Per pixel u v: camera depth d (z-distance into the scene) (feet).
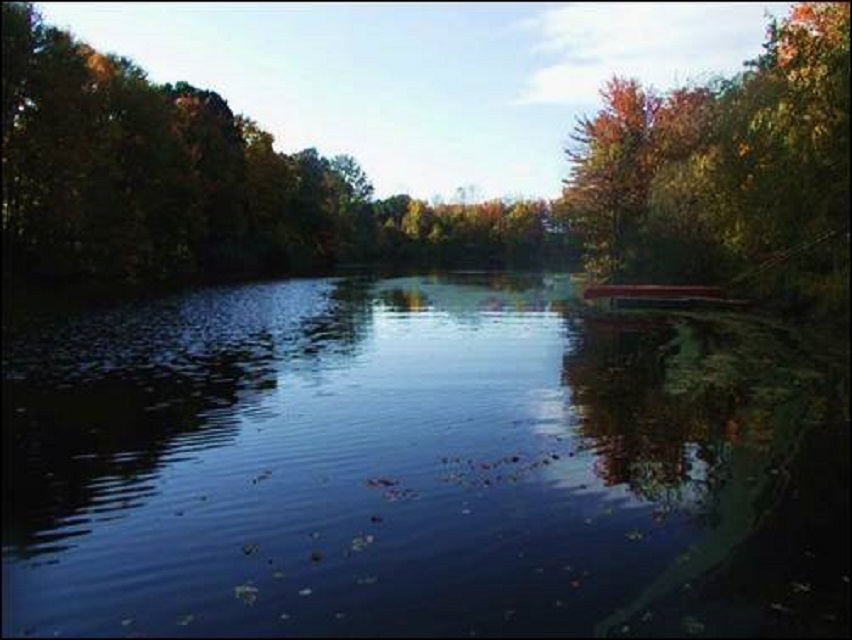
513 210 510.17
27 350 93.97
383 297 179.93
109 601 30.40
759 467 45.68
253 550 34.96
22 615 29.32
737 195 100.53
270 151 349.20
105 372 78.89
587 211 191.93
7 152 155.33
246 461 48.29
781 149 86.12
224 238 298.97
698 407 60.34
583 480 43.88
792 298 114.01
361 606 29.84
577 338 101.30
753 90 121.29
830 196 78.43
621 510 39.29
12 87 153.58
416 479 44.42
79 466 47.50
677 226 153.28
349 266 416.26
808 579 31.99
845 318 95.61
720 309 131.13
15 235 167.63
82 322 123.03
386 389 69.41
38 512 39.83
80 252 185.16
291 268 335.47
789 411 58.23
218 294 186.09
